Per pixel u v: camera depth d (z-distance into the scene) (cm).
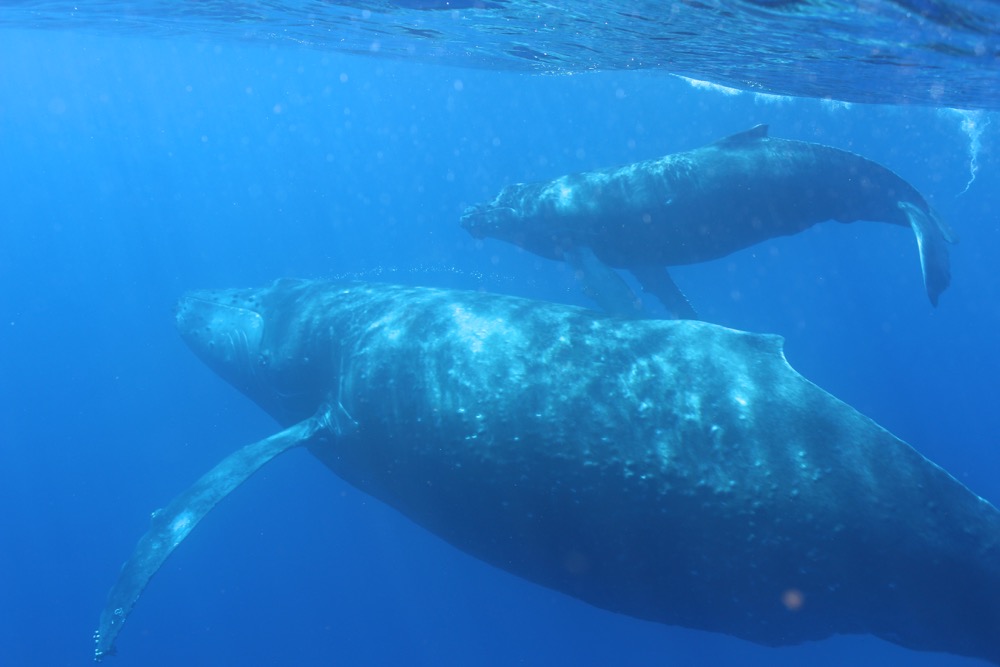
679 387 707
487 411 762
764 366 708
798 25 760
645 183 1140
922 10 614
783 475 648
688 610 733
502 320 830
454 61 2000
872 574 643
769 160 1103
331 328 996
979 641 669
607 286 1027
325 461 1033
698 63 1235
